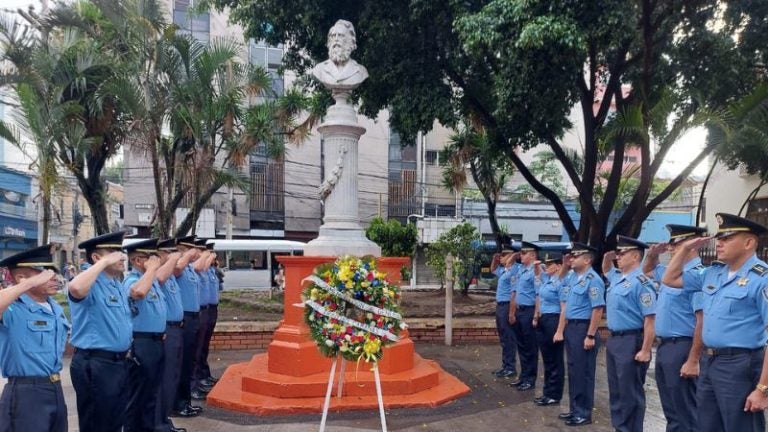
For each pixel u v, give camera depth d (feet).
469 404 21.52
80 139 32.73
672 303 16.22
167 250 18.54
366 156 84.89
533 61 27.04
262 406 19.63
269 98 48.75
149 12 32.86
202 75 34.04
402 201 87.35
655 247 17.48
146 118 32.65
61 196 35.63
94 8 37.24
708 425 13.66
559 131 37.65
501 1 26.45
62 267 70.64
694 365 15.10
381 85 34.35
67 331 13.57
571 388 19.88
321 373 21.75
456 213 88.17
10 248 79.10
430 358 30.04
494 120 37.50
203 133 35.27
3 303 11.12
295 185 83.15
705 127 31.89
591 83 37.55
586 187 38.27
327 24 32.17
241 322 33.81
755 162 39.17
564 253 22.91
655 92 34.76
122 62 34.09
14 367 12.37
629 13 26.27
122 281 17.17
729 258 13.39
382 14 30.30
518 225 88.58
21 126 31.76
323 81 24.11
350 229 23.59
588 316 19.90
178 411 19.56
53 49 34.17
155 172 34.30
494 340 34.53
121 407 14.60
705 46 33.91
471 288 67.82
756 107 29.55
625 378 17.26
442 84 33.53
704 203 63.62
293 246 71.92
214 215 76.38
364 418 19.31
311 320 16.96
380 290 16.93
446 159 56.59
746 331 12.92
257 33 33.24
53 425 12.69
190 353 20.08
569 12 25.58
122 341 14.51
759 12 32.96
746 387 12.82
